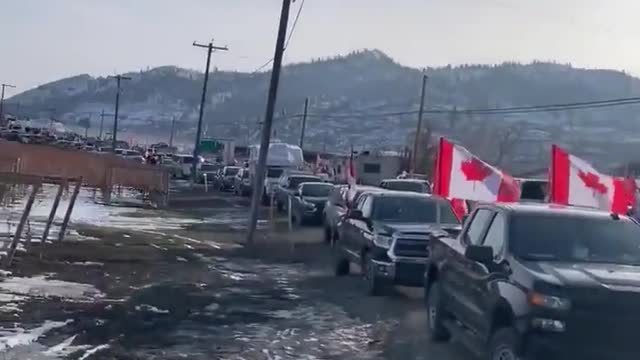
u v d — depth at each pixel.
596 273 8.90
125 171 41.66
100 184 40.56
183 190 58.84
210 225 31.03
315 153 74.81
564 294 8.39
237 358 10.76
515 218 10.16
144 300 14.67
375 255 16.11
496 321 9.40
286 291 16.53
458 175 17.58
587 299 8.35
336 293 16.47
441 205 17.72
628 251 9.86
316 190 33.69
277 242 25.88
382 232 16.36
